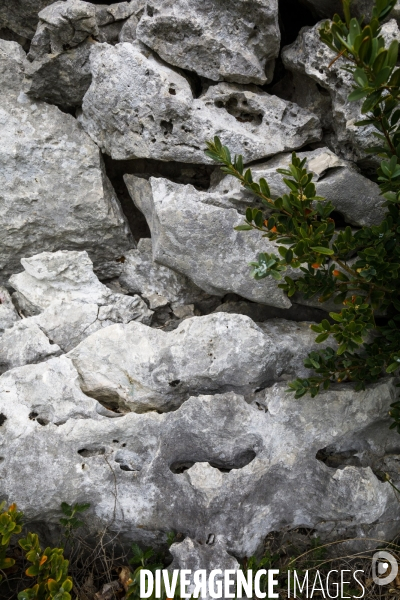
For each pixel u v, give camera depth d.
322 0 3.19
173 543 2.97
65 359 3.12
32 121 3.40
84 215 3.44
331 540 3.19
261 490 3.02
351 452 3.27
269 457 3.04
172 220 3.16
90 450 3.03
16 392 3.05
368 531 3.15
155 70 3.13
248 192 3.19
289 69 3.38
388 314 3.38
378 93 2.34
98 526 3.02
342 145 3.25
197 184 3.54
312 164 3.17
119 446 3.03
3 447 2.93
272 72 3.34
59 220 3.44
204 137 3.19
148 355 3.14
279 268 2.81
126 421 3.00
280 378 3.27
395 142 2.68
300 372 3.31
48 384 3.07
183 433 3.03
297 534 3.19
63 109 3.55
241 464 3.13
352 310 2.81
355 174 3.17
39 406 3.06
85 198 3.41
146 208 3.47
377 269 2.83
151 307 3.55
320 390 3.14
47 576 2.68
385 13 2.30
